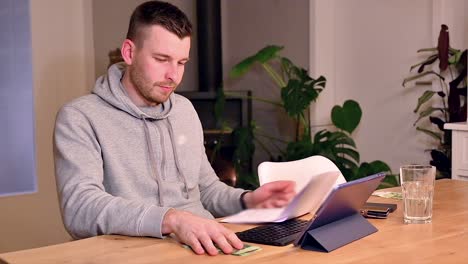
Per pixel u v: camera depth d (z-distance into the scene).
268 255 1.31
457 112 3.39
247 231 1.50
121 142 1.90
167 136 2.00
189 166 2.04
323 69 4.38
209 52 5.02
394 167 4.03
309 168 2.04
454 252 1.32
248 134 4.32
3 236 4.23
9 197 4.27
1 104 4.28
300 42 4.48
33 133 4.41
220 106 4.31
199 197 2.06
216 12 5.02
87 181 1.71
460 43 3.58
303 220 1.62
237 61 5.11
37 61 4.42
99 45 4.72
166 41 1.81
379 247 1.37
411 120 3.89
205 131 4.41
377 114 4.12
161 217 1.46
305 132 4.17
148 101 1.95
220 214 2.00
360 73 4.22
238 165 4.21
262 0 4.82
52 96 4.50
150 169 1.94
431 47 3.73
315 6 4.32
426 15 3.75
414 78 3.64
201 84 5.07
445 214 1.71
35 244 4.38
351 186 1.38
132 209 1.53
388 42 4.01
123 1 4.88
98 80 1.98
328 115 4.42
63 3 4.54
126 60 1.90
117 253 1.35
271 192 1.78
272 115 4.79
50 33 4.48
